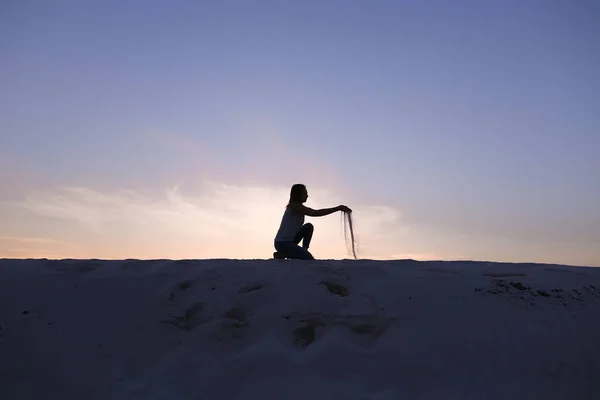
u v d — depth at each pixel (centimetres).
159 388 442
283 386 442
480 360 466
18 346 483
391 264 648
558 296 565
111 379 454
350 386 441
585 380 445
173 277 595
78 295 559
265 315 525
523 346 481
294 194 697
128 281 586
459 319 516
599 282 609
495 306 538
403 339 491
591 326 504
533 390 436
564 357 468
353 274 606
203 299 553
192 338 500
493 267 660
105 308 539
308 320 520
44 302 545
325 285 573
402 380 449
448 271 628
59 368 462
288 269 611
